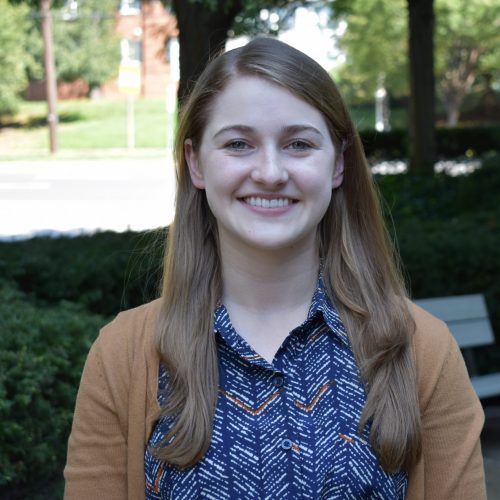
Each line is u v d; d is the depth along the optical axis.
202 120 1.70
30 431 3.21
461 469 1.65
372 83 39.00
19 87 35.88
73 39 38.50
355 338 1.65
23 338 3.43
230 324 1.65
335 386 1.62
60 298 4.87
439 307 5.00
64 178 22.02
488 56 36.56
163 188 19.47
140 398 1.66
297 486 1.55
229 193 1.66
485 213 7.41
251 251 1.68
